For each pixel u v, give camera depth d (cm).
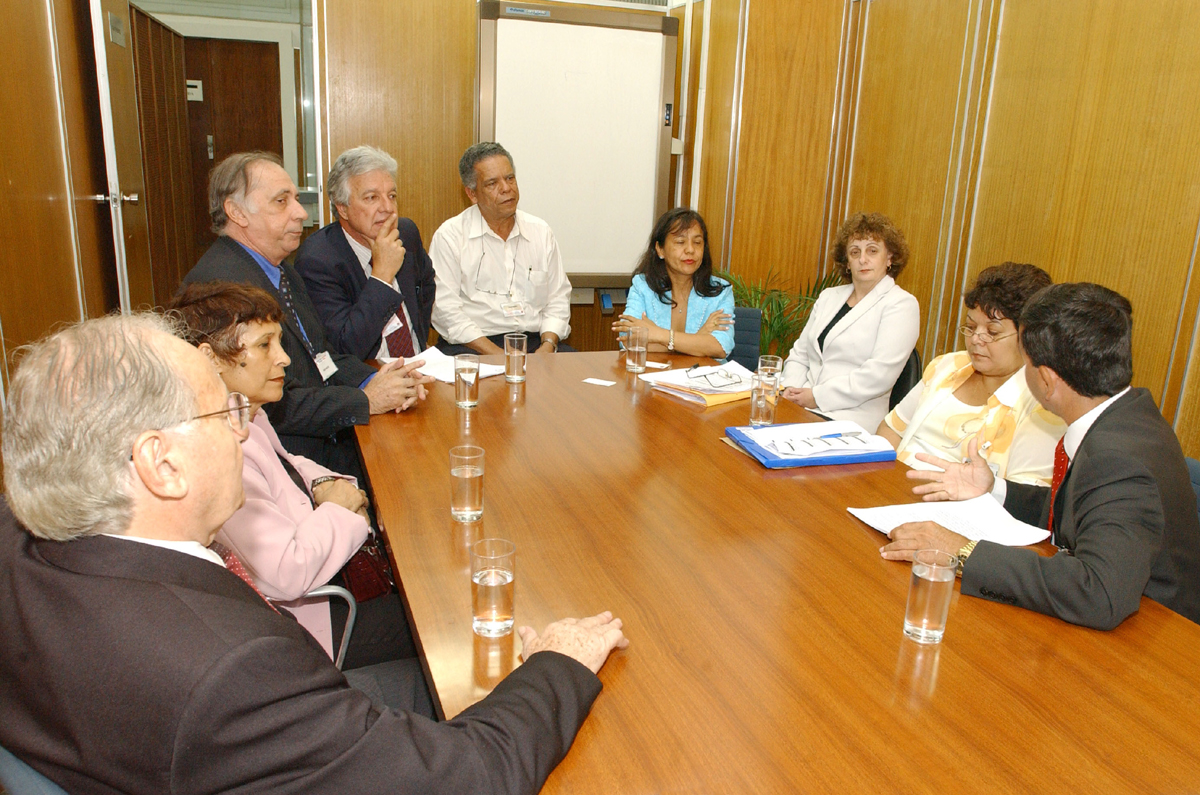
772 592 124
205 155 522
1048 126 370
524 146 458
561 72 453
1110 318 135
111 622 70
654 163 483
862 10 482
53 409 75
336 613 165
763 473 178
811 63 464
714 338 302
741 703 97
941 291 440
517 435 198
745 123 461
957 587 129
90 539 77
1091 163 351
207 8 500
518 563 131
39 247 319
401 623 165
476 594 109
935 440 218
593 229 483
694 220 318
